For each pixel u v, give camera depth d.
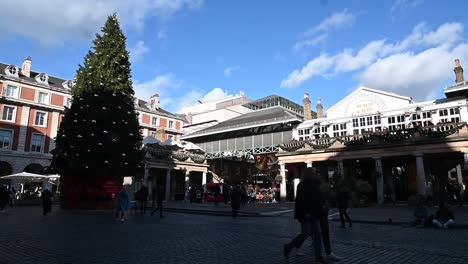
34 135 44.28
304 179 6.30
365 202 23.81
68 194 22.06
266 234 10.05
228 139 43.12
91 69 23.66
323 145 29.77
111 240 8.62
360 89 33.91
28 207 25.47
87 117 22.00
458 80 31.75
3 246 7.59
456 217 14.23
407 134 25.75
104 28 25.08
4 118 42.12
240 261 6.09
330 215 17.03
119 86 23.80
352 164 31.91
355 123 33.22
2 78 42.19
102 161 21.75
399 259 6.35
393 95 31.95
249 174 43.41
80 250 7.14
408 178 31.22
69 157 21.44
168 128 61.50
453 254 6.82
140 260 6.15
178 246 7.72
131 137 23.48
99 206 21.97
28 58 46.66
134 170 23.38
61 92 47.47
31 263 5.88
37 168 44.38
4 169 41.75
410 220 13.50
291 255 6.73
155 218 15.93
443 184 28.03
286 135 37.75
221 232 10.50
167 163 36.50
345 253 6.98
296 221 14.57
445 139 24.14
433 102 29.55
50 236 9.28
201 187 40.88
